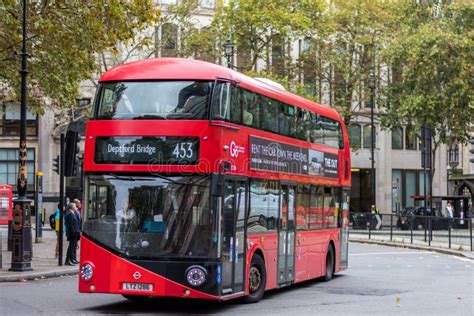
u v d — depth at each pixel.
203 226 13.97
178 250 13.96
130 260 14.05
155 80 14.46
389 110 56.97
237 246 14.98
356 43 56.53
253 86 15.92
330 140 21.47
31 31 27.89
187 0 51.56
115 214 14.23
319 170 20.34
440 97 51.12
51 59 28.59
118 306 15.66
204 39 52.53
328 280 21.44
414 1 55.09
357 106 63.56
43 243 36.22
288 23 54.06
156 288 13.94
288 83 53.44
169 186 14.09
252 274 16.09
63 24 27.52
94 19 27.28
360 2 56.69
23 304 15.59
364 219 47.53
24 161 22.52
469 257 32.53
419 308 15.52
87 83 56.66
